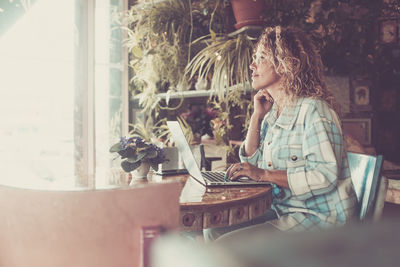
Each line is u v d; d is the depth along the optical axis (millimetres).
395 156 3852
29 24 2963
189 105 3463
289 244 288
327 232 296
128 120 3393
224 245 310
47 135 3068
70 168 3117
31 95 3018
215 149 2848
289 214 1382
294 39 1527
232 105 2713
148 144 1600
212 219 1096
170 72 3184
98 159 3314
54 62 3057
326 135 1323
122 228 665
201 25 3143
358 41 3215
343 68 3293
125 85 3391
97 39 3303
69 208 668
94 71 3148
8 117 2969
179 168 1871
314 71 1530
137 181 1492
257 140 1756
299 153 1414
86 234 669
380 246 283
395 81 3764
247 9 2635
